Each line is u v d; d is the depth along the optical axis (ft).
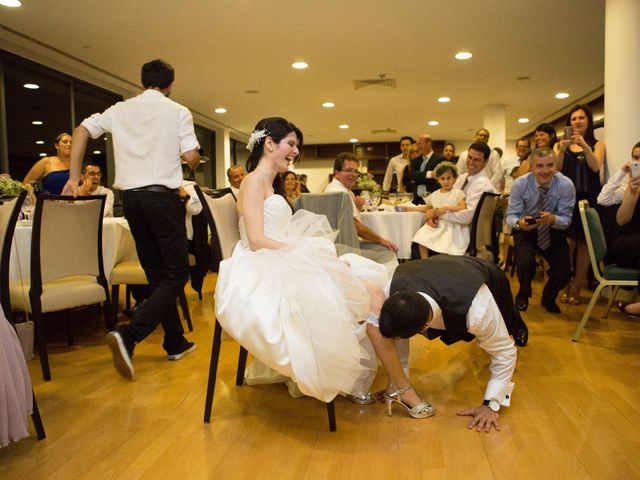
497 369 6.00
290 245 5.97
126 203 8.02
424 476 4.84
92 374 8.02
